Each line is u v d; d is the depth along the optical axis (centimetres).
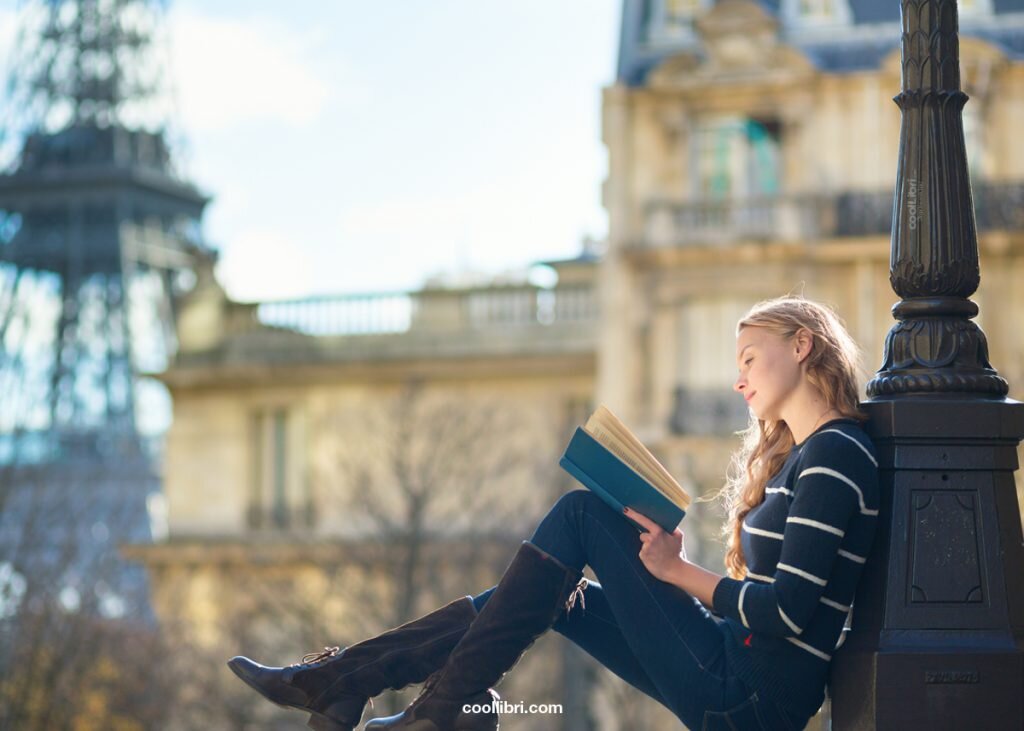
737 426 3338
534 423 3716
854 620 500
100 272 10188
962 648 479
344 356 3934
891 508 491
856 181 3344
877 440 500
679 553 502
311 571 3594
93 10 11325
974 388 501
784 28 3425
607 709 3000
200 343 4116
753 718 493
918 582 487
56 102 11056
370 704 546
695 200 3416
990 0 3378
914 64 516
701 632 502
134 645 3222
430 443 3516
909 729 475
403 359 3844
